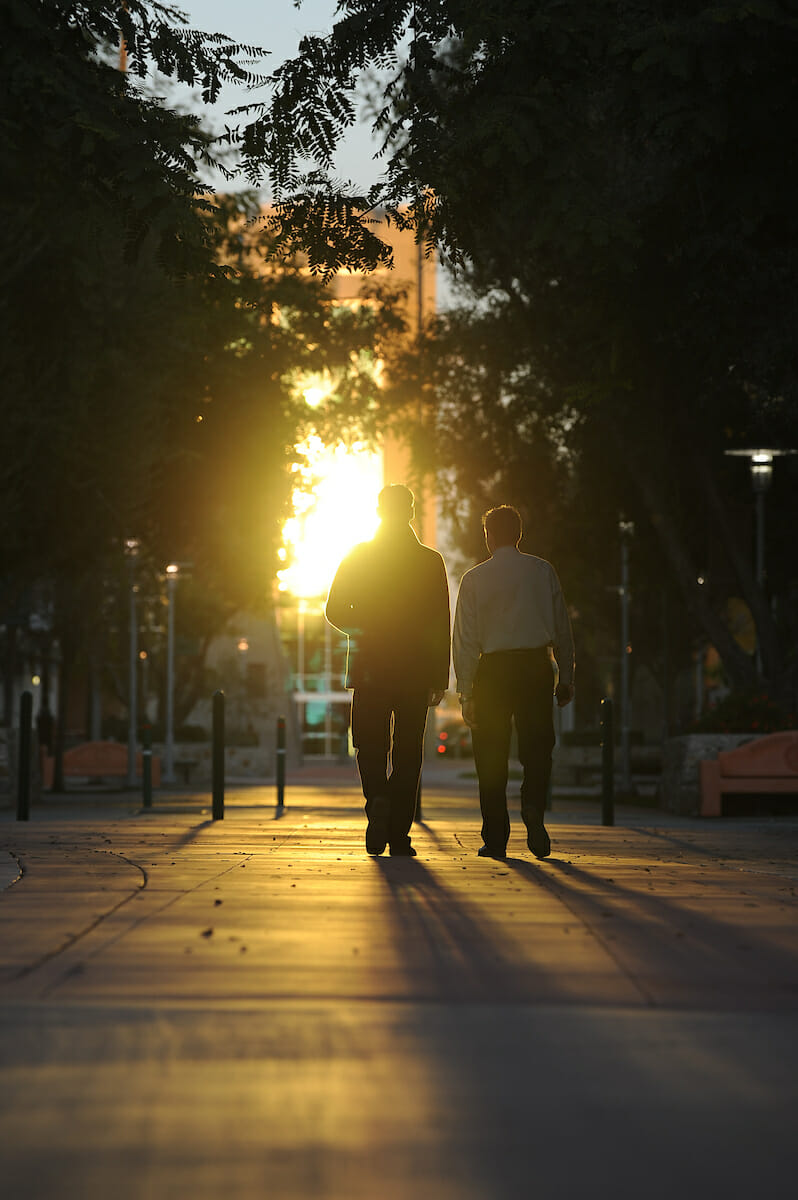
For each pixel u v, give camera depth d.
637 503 54.56
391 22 22.86
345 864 15.09
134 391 41.25
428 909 11.54
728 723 41.28
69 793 61.28
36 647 81.81
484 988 8.55
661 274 26.97
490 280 47.31
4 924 10.54
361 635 16.25
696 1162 5.39
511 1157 5.44
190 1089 6.35
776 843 21.58
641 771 78.75
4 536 42.25
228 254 49.50
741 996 8.41
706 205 24.09
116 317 39.09
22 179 25.25
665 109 21.78
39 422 37.69
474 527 59.00
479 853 16.39
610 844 20.14
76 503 43.09
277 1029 7.47
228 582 54.97
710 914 11.49
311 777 83.56
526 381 50.88
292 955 9.47
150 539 53.03
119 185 22.45
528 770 16.11
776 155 23.02
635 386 30.53
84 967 9.02
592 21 21.52
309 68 23.41
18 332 36.81
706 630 47.94
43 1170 5.29
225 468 49.59
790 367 28.73
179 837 20.34
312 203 24.25
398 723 16.42
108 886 12.85
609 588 80.56
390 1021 7.67
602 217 22.55
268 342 51.62
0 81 21.69
